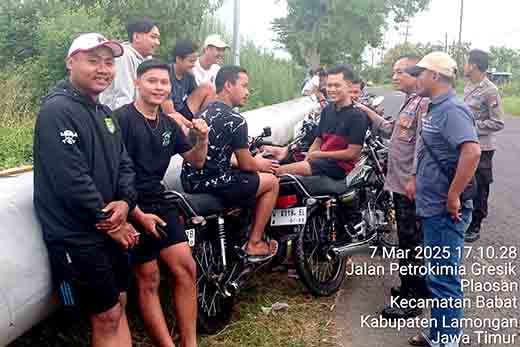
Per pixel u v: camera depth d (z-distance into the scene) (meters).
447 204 3.65
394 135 4.54
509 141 14.84
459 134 3.52
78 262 2.80
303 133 5.78
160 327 3.53
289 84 17.25
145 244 3.44
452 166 3.65
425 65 3.65
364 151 5.41
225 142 3.94
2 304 2.58
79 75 2.83
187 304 3.60
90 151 2.83
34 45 10.56
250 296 4.74
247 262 4.16
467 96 6.62
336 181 4.82
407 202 4.45
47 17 10.96
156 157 3.42
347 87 4.84
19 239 2.72
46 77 9.63
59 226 2.78
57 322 3.64
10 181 3.19
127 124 3.33
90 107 2.89
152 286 3.53
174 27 11.60
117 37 10.27
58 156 2.70
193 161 3.75
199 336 4.06
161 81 3.35
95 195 2.76
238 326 4.21
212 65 6.53
